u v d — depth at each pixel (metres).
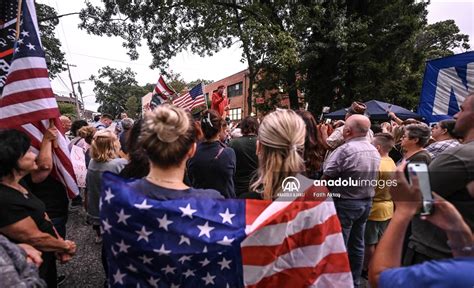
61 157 2.67
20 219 1.84
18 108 2.44
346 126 2.56
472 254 0.96
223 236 1.32
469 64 4.14
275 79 16.31
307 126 2.24
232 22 15.36
